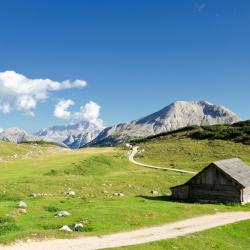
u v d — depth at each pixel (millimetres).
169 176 106438
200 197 76875
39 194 70000
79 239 39844
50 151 165000
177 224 50812
